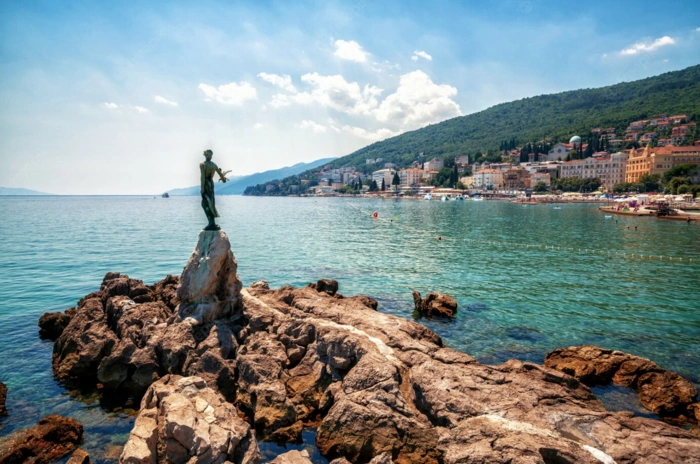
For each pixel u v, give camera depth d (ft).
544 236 265.34
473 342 92.12
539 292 131.44
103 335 78.18
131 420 62.69
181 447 46.70
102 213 516.73
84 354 74.64
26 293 130.11
